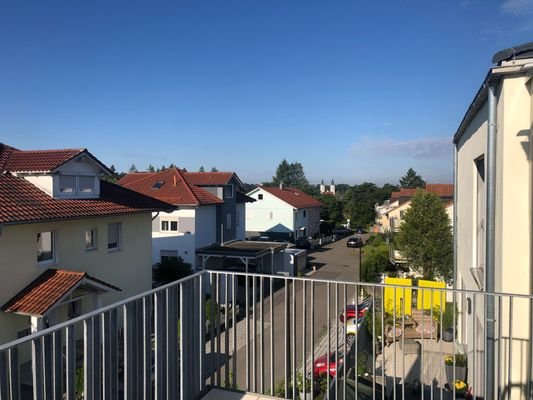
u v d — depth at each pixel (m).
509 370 3.38
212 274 4.26
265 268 26.25
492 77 4.60
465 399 7.11
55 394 2.40
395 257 28.77
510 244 4.54
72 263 13.34
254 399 4.01
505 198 4.56
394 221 42.16
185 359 3.79
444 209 25.16
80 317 2.62
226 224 28.38
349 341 11.21
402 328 3.78
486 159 5.06
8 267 11.27
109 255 14.83
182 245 23.95
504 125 4.56
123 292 15.46
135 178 30.72
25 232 11.77
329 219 64.56
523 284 4.49
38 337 2.29
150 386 3.28
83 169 14.38
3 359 2.09
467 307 8.32
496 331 4.56
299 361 11.17
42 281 11.86
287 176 95.56
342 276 29.33
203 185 27.64
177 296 3.72
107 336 2.84
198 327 4.05
